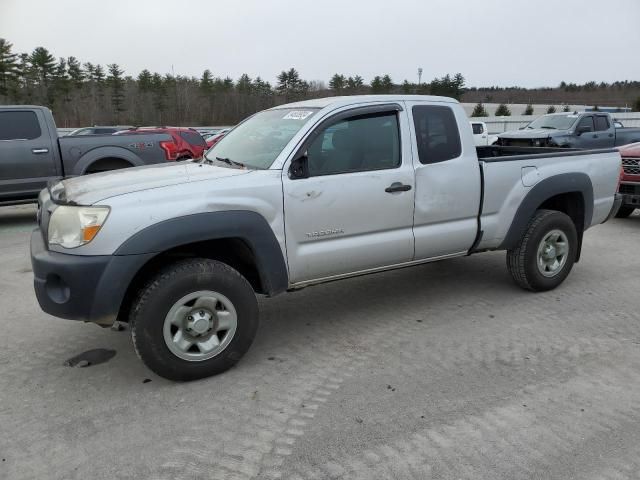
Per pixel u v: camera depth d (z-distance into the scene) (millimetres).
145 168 4316
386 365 3756
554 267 5160
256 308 3672
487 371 3646
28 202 8969
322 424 3039
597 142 15797
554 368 3682
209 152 4656
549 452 2779
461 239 4590
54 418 3125
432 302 5004
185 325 3426
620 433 2939
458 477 2598
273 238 3648
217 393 3391
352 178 3934
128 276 3215
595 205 5402
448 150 4430
